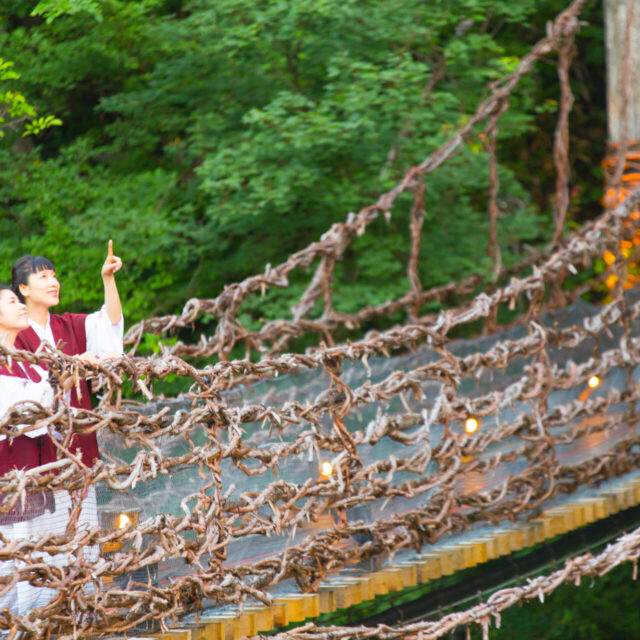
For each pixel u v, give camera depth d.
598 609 18.38
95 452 6.27
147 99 16.55
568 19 13.99
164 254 16.58
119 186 16.39
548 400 11.09
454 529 8.99
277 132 15.52
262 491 7.09
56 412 5.72
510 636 17.95
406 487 8.20
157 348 15.14
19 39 15.39
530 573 10.79
